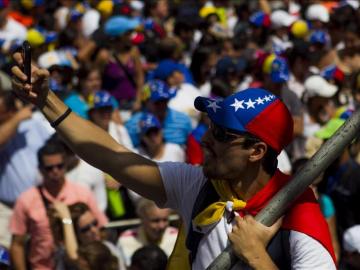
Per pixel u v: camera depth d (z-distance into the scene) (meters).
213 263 5.32
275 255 5.29
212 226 5.45
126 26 18.20
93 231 11.15
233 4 27.69
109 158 5.82
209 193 5.60
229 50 21.92
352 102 17.02
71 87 16.42
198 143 13.99
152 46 20.48
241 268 5.35
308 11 23.62
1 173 13.41
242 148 5.40
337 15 21.61
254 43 22.58
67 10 24.77
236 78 17.72
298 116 15.48
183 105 16.55
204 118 14.12
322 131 14.84
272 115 5.42
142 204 11.93
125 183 5.89
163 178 5.82
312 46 20.09
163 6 25.95
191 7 24.95
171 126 14.86
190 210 5.73
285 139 5.50
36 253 11.50
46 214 11.48
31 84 5.66
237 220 5.27
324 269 5.23
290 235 5.25
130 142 14.85
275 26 23.06
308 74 18.12
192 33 22.50
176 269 5.74
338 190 13.32
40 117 14.28
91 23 21.39
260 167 5.46
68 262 11.02
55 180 11.70
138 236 12.02
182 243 5.75
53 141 11.79
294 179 5.25
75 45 20.72
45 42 18.91
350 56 20.09
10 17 22.12
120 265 11.27
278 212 5.25
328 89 16.03
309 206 5.33
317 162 5.23
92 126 5.88
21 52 5.62
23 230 11.60
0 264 10.09
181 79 17.00
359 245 12.15
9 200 13.41
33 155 13.49
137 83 18.53
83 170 12.86
